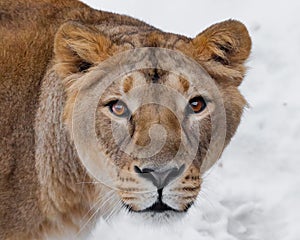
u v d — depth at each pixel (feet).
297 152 47.06
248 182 45.52
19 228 32.58
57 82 31.35
